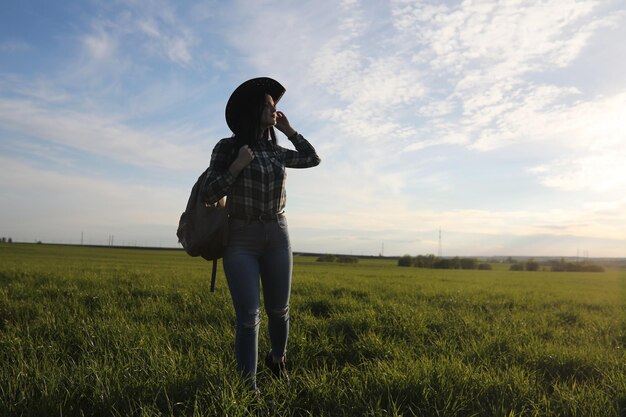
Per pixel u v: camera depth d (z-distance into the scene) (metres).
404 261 73.44
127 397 3.00
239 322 3.19
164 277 15.38
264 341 4.59
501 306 10.05
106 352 4.09
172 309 7.21
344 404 3.13
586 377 4.18
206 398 3.05
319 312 8.08
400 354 4.47
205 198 3.12
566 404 3.22
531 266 75.62
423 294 11.96
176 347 4.68
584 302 12.80
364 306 8.37
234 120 3.40
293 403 3.22
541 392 3.59
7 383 3.23
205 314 6.59
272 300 3.42
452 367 3.77
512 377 3.71
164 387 3.10
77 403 3.01
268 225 3.23
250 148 3.28
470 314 7.93
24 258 36.00
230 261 3.19
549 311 9.73
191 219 3.22
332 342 5.27
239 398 2.92
